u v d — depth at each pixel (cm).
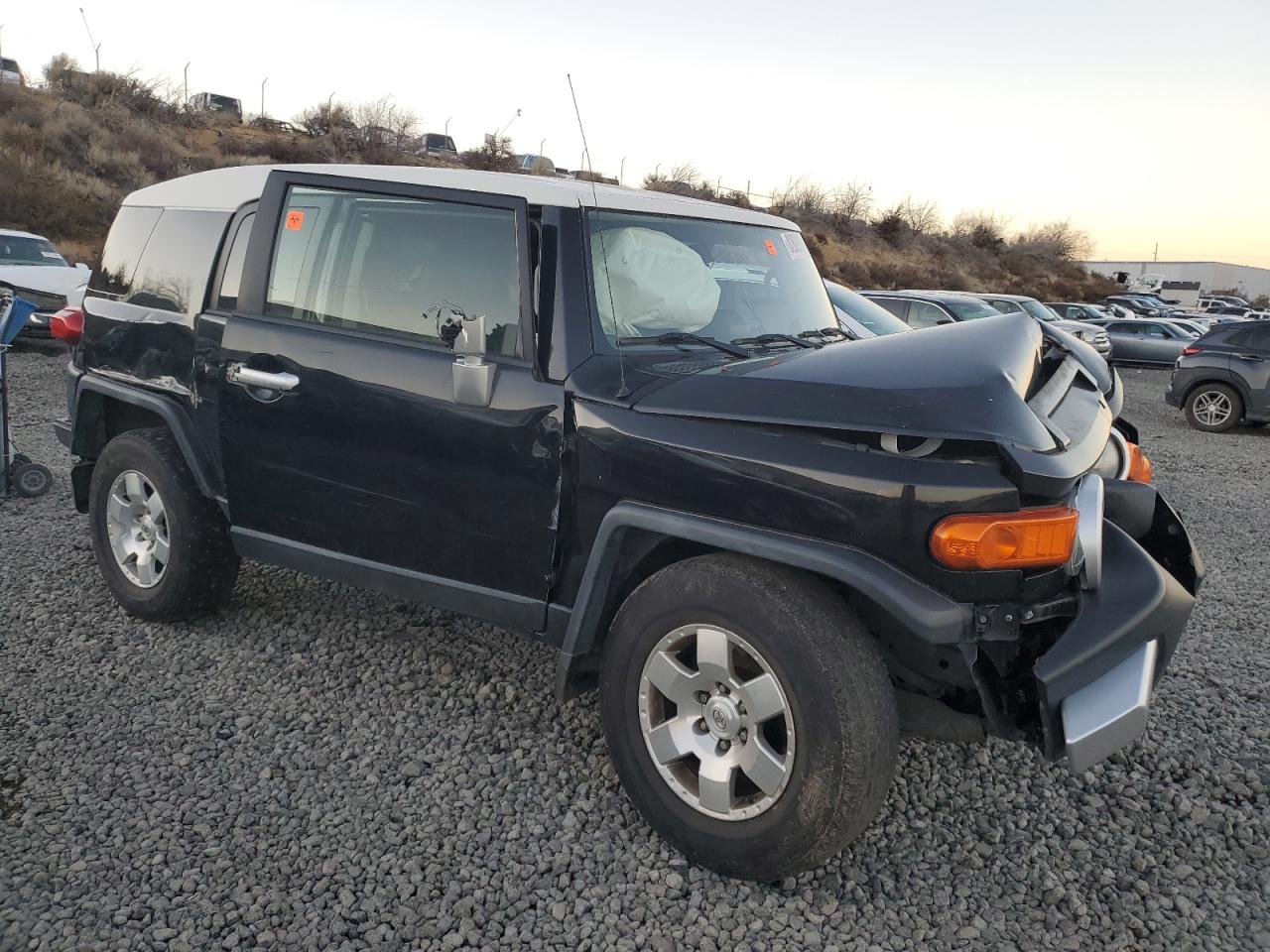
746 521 256
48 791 291
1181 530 314
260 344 348
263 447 352
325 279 341
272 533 364
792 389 258
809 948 239
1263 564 589
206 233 382
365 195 336
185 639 400
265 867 261
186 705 347
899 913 254
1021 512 235
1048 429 246
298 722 339
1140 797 314
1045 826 296
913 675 273
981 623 241
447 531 315
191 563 386
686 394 271
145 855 263
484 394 292
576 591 295
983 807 305
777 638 242
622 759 277
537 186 310
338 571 347
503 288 305
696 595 257
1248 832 295
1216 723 365
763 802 251
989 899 261
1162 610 251
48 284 1260
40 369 1149
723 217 361
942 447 241
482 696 360
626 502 275
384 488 325
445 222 319
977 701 270
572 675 291
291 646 397
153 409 385
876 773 240
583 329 292
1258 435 1285
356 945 233
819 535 247
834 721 236
